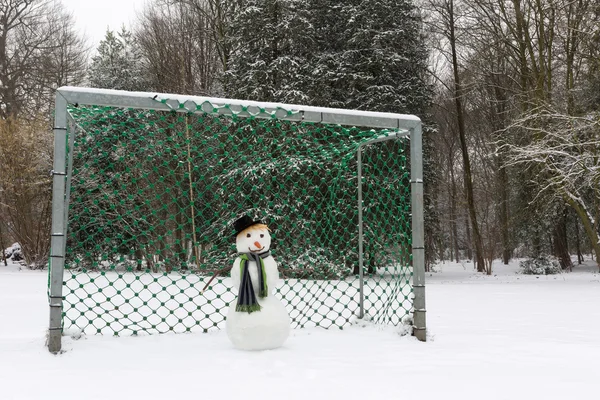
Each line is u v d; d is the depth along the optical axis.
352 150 7.86
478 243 26.36
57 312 4.68
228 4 21.17
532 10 19.75
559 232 26.80
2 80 30.12
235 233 5.05
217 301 9.05
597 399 3.47
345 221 13.38
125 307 8.18
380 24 19.88
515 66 22.25
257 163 12.77
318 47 21.00
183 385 3.67
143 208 14.73
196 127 9.22
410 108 20.47
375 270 9.15
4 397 3.39
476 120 30.52
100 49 26.53
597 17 17.08
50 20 31.20
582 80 18.86
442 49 25.73
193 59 28.55
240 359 4.42
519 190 23.20
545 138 15.82
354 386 3.69
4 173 22.69
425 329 5.58
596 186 16.64
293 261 11.56
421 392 3.57
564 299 10.99
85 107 5.47
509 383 3.85
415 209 5.78
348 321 6.57
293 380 3.83
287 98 18.33
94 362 4.34
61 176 4.83
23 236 23.22
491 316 7.95
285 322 4.86
